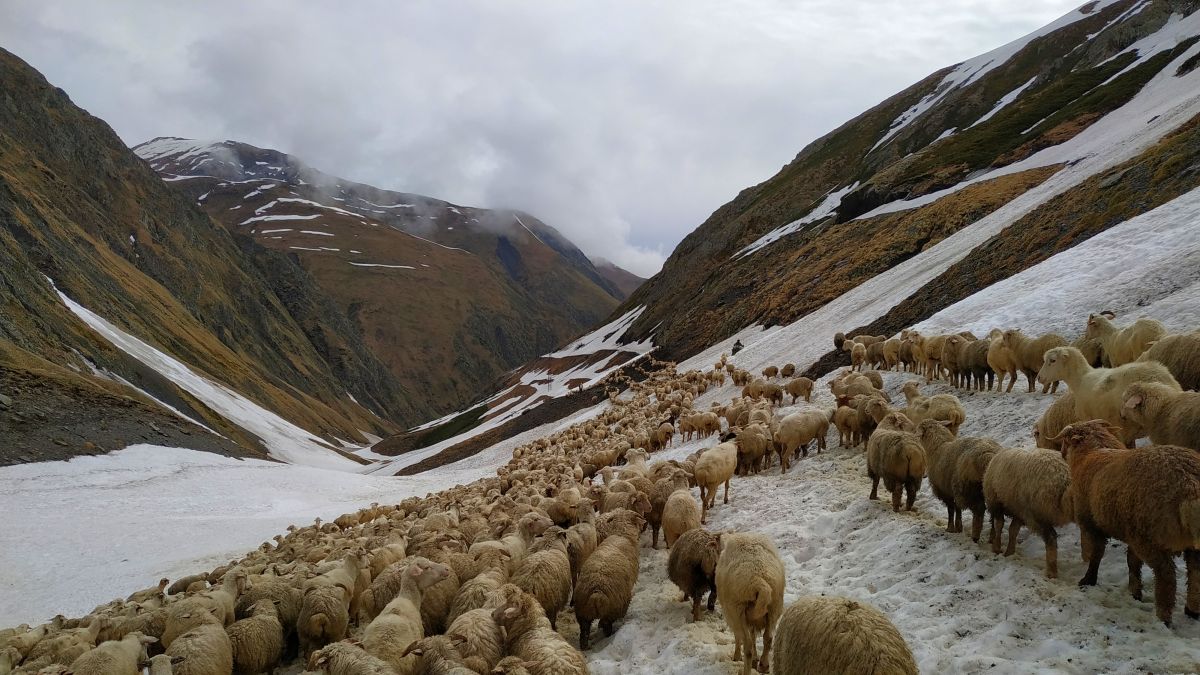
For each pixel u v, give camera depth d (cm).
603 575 1084
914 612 927
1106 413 1131
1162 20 9588
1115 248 2508
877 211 7381
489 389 15475
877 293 4575
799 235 8856
